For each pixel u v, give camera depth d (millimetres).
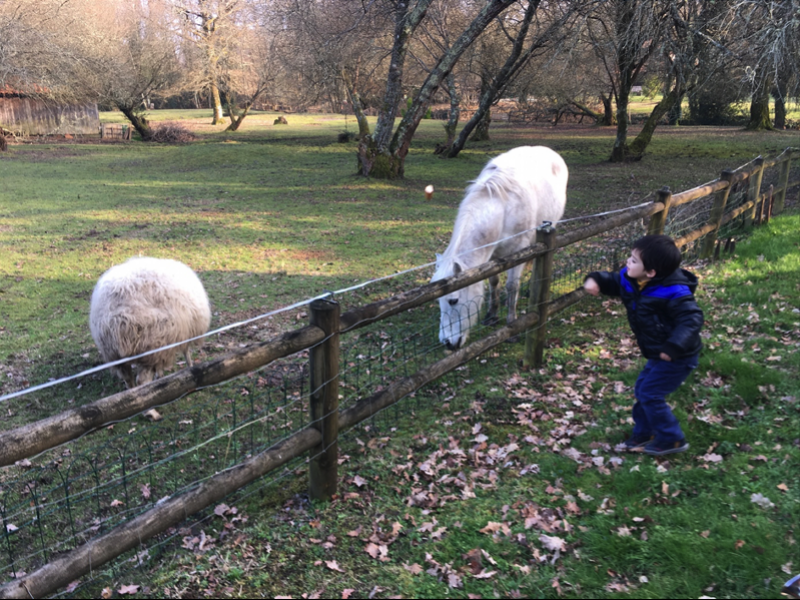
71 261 9484
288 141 32281
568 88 25422
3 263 9328
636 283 3344
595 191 15797
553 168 6430
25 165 23266
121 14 33594
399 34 17391
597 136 32000
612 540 2768
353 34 18703
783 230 8016
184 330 4441
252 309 7184
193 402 4836
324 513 3186
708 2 12242
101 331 4223
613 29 14898
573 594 2531
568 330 5691
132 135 35625
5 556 3115
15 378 5344
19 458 1966
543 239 4629
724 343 4781
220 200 15570
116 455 4094
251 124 46375
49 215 13531
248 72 38656
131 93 33406
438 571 2730
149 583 2764
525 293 7098
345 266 9086
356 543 2949
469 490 3320
